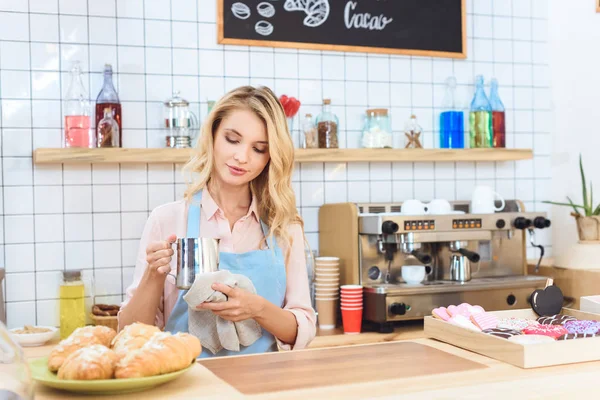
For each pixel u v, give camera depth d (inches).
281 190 74.2
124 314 67.7
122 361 45.2
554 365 54.1
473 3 136.4
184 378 49.5
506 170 138.7
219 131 71.6
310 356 57.9
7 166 109.2
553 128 141.1
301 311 73.8
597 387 50.5
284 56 124.2
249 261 73.1
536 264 128.0
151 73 116.5
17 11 109.7
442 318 66.7
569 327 60.1
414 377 50.1
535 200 140.9
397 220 110.3
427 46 132.3
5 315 107.6
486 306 114.2
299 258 77.7
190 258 60.9
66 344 48.3
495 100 132.6
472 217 116.3
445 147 130.1
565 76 138.4
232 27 120.4
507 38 138.8
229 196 75.2
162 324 74.7
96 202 113.3
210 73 119.9
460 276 116.7
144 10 116.0
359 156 120.2
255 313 66.6
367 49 128.2
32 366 48.9
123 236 114.7
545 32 141.2
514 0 139.3
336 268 114.7
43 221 110.7
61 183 111.5
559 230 139.5
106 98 109.8
